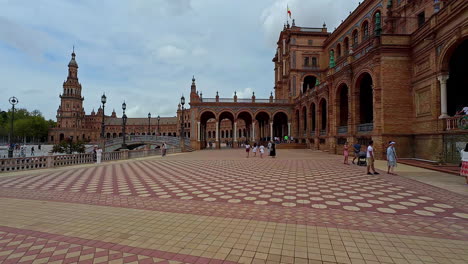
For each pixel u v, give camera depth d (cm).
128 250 395
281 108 4694
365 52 2080
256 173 1260
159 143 4269
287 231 466
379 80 1888
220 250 390
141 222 529
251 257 365
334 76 2612
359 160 1569
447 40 1466
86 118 11856
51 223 528
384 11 2834
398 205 645
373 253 373
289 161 1870
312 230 471
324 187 884
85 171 1432
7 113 10700
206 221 530
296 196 753
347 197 734
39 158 1564
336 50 4194
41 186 960
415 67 1811
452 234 448
